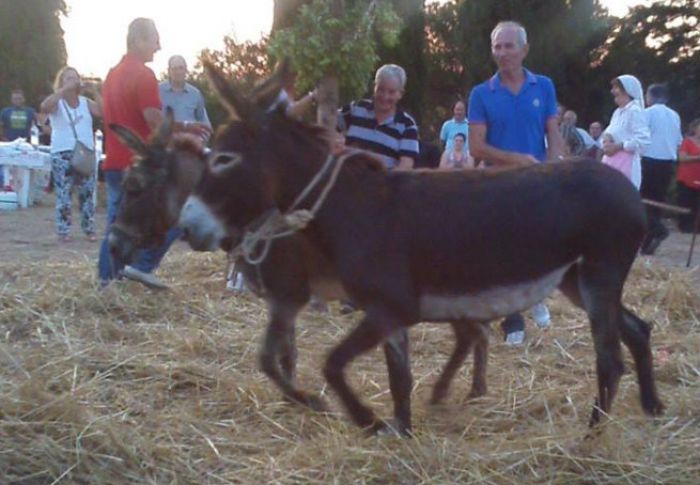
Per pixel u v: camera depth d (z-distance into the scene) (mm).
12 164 13711
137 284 6891
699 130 12227
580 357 5840
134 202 5480
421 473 3988
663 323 6742
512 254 4211
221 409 4828
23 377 5094
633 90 9156
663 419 4547
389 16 7207
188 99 8438
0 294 6695
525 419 4754
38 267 7828
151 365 5312
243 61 16000
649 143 9219
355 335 4219
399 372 4324
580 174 4281
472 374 5262
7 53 32219
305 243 4398
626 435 4246
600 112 21391
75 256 8891
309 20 6945
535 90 5707
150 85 6711
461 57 20906
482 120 5699
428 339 6164
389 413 4770
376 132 6211
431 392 4906
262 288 4695
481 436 4504
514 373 5469
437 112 21641
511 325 6055
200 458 4195
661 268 8141
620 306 4438
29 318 6316
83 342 5777
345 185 4238
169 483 3979
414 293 4207
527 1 20625
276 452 4293
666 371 5461
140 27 6773
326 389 5148
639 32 24078
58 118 10094
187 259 8102
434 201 4203
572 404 4816
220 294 7117
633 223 4293
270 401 4879
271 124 4223
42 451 4043
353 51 6953
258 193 4203
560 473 3984
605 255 4285
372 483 3955
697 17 24000
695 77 23812
